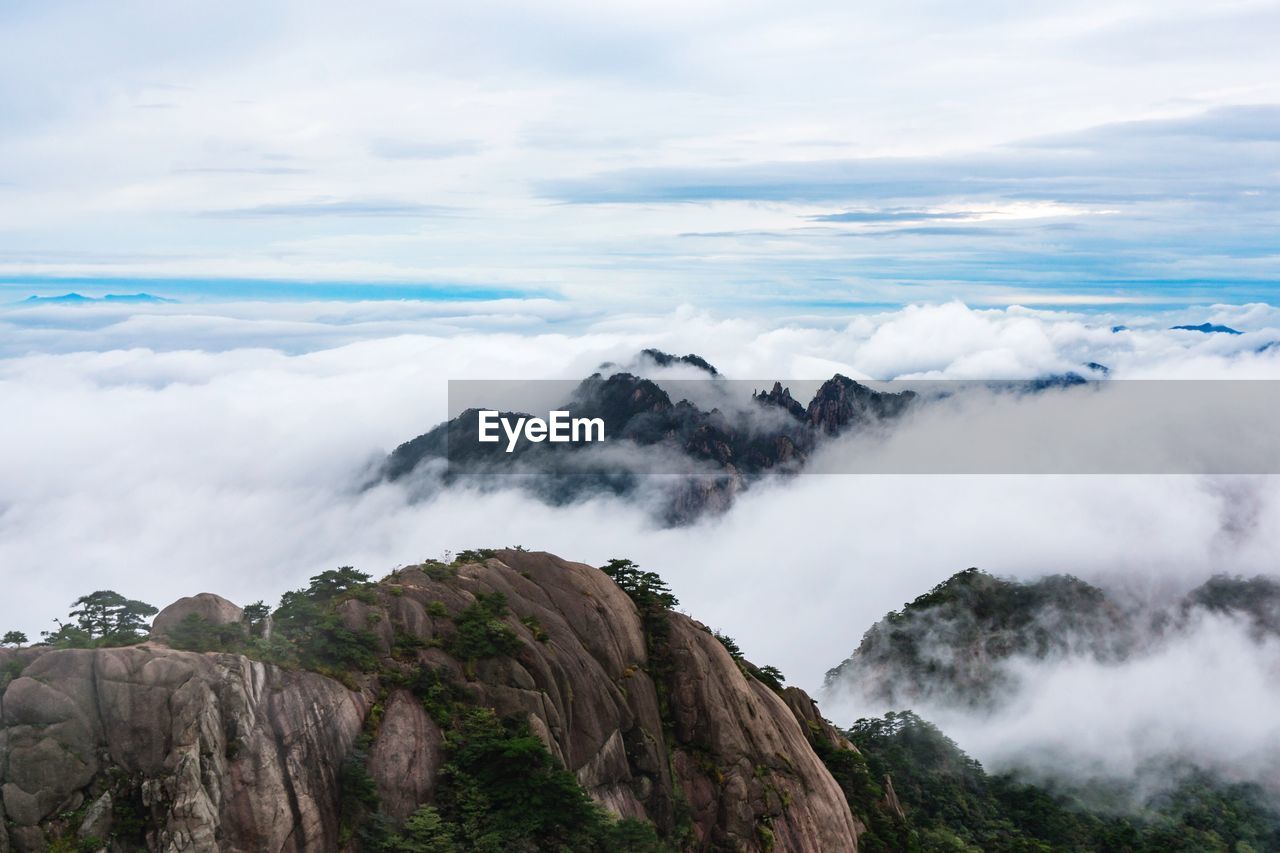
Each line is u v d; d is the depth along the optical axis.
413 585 78.81
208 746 54.88
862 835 98.88
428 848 61.28
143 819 52.94
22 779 51.47
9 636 59.12
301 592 73.56
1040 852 144.25
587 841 67.94
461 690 71.31
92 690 54.06
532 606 84.00
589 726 78.19
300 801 57.88
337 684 64.38
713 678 91.50
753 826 86.38
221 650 59.88
